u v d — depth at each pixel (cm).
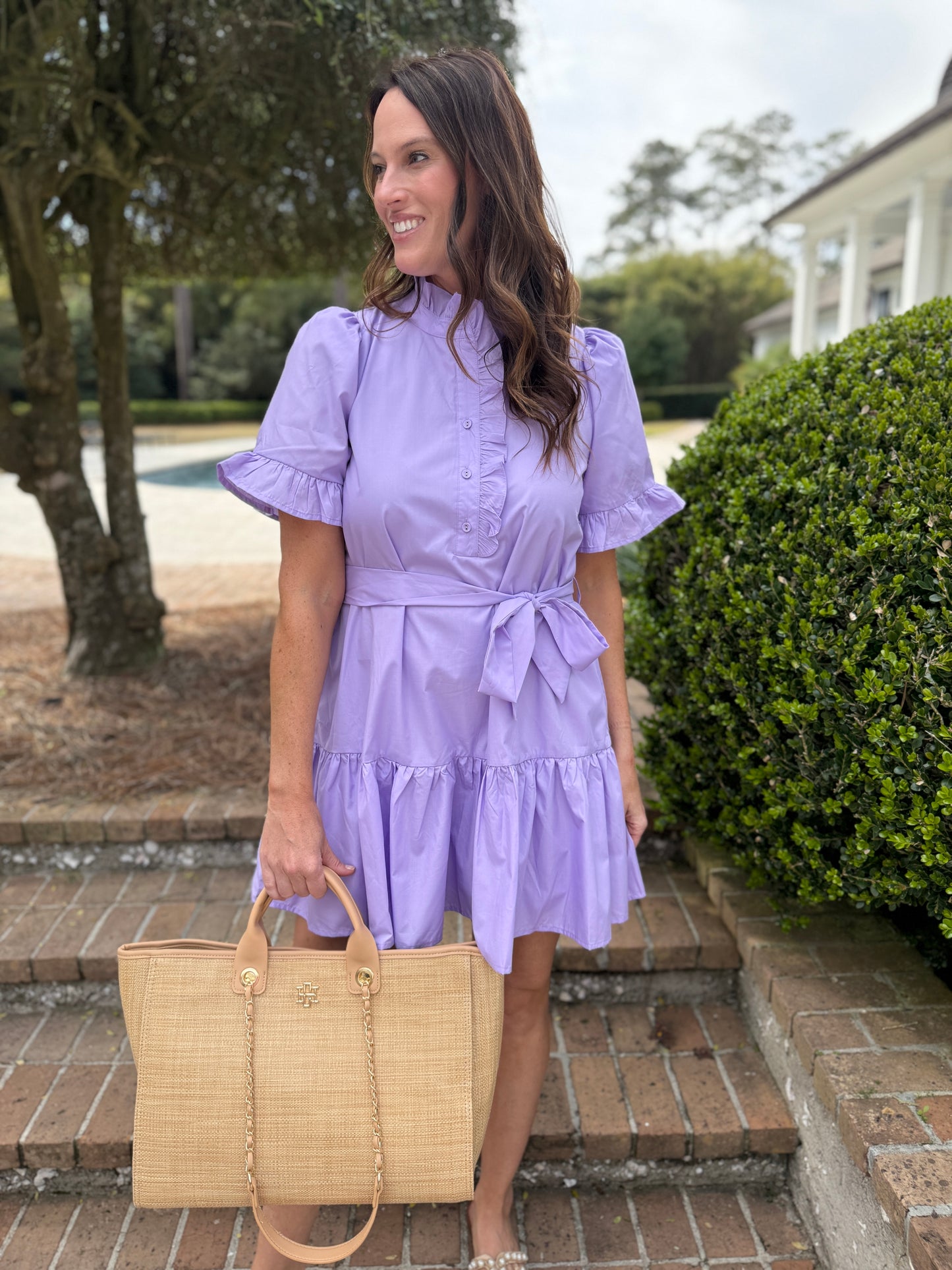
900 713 153
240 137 347
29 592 573
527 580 128
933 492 160
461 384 120
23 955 212
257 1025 118
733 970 213
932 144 873
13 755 284
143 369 3216
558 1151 178
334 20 246
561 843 135
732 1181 183
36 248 308
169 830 247
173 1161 119
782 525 183
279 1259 138
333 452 118
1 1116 182
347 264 465
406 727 126
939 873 153
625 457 138
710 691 202
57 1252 167
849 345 210
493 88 115
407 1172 119
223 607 498
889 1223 138
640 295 3547
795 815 186
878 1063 162
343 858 131
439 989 120
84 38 282
